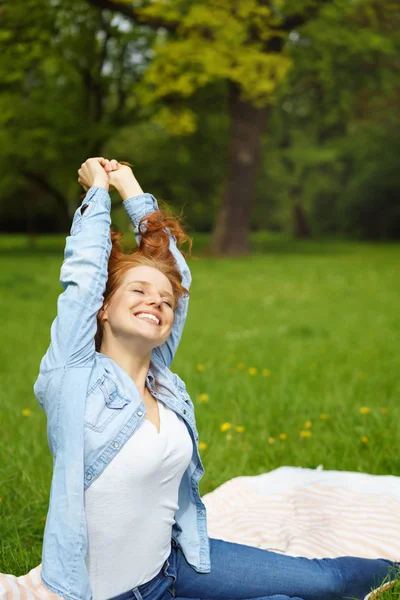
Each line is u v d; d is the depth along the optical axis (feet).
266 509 11.60
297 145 134.51
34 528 11.21
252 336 29.32
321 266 65.31
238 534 10.82
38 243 111.86
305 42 83.05
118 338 7.76
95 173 8.70
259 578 8.14
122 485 7.10
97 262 7.59
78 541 6.95
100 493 7.08
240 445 15.11
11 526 10.96
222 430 15.89
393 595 8.54
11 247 97.40
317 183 145.89
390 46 82.94
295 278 54.34
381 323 32.73
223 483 13.03
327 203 152.35
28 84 87.25
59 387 7.18
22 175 90.58
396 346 26.81
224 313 36.42
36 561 10.07
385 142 129.59
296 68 91.45
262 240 124.98
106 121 87.40
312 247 102.89
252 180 77.36
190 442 7.67
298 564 8.34
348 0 68.80
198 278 53.88
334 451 14.64
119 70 86.07
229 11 56.59
